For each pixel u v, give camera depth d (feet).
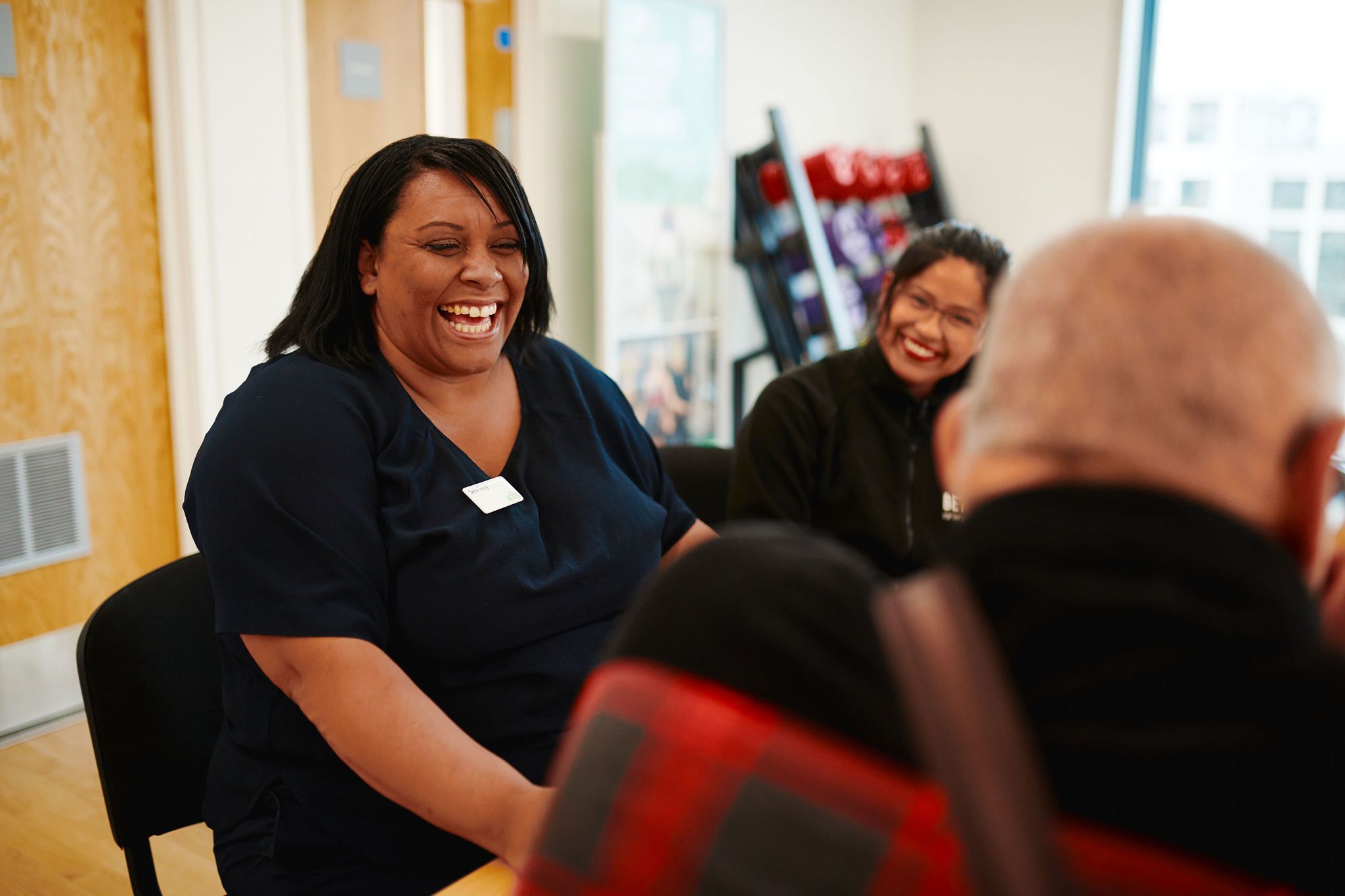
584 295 13.38
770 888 1.57
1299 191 15.93
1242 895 1.39
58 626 9.16
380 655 3.71
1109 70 16.12
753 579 1.78
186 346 9.59
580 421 4.79
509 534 4.20
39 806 7.84
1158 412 1.54
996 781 1.42
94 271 9.01
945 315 5.65
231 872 3.96
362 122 10.91
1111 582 1.48
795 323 14.98
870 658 1.63
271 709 3.92
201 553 4.57
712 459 6.79
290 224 10.18
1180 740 1.42
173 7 9.04
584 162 13.03
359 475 3.97
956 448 1.92
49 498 8.95
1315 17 15.34
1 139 8.33
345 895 3.84
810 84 16.06
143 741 4.06
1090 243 1.68
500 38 12.36
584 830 1.73
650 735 1.71
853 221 15.71
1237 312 1.56
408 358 4.37
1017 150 17.19
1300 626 1.50
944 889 1.48
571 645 4.29
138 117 9.14
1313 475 1.60
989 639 1.53
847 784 1.56
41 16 8.43
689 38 12.91
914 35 17.87
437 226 4.13
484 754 3.54
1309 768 1.41
